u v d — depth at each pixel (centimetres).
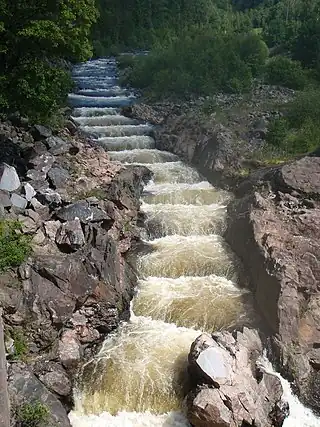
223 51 4859
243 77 4559
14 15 2425
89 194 2566
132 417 1688
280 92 4406
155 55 5234
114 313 2034
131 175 2897
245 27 6209
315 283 2081
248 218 2442
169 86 4516
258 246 2255
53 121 3192
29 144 2942
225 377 1655
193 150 3497
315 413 1756
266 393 1705
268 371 1845
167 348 1928
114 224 2419
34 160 2652
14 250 1875
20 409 1529
